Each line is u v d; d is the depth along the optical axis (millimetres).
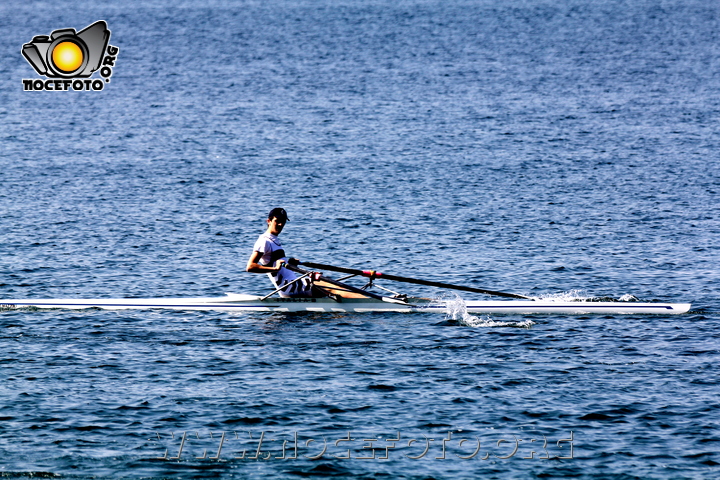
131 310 67250
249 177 124875
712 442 44312
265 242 66312
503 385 51969
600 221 99250
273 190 116688
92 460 42188
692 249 87062
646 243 89688
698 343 59781
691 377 53219
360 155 140875
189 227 96938
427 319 66000
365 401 49438
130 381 52125
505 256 85188
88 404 48531
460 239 91750
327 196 112938
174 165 133625
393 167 131500
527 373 53969
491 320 65625
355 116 179250
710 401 49375
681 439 44719
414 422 46781
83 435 44781
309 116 179500
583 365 55469
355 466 42094
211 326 63688
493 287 75250
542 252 86625
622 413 47875
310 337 61250
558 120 172750
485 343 59969
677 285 75000
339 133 160750
